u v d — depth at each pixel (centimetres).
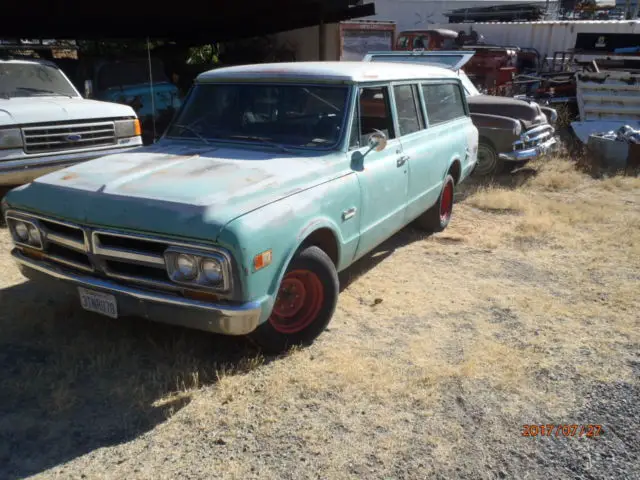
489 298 501
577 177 967
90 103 734
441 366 387
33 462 290
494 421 332
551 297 505
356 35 1603
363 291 510
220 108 469
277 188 365
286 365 382
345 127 430
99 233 340
